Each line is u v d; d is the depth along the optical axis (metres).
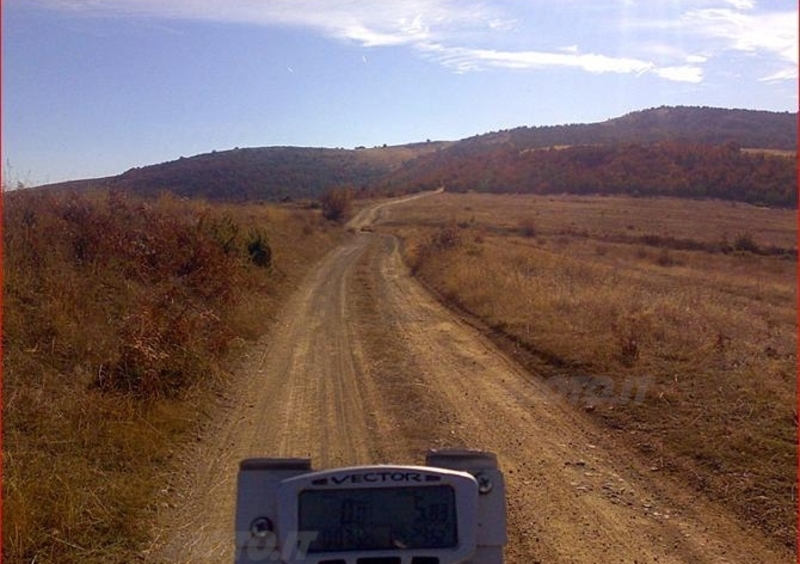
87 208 18.25
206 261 19.02
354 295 25.62
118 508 7.13
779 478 7.97
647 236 59.31
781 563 6.31
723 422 9.83
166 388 11.03
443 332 18.41
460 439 9.91
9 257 13.34
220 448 9.50
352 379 13.40
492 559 3.65
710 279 34.41
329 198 79.62
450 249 37.38
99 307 13.70
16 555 6.04
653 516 7.34
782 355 14.11
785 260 48.22
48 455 7.98
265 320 19.09
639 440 9.55
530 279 24.61
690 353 13.74
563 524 7.19
